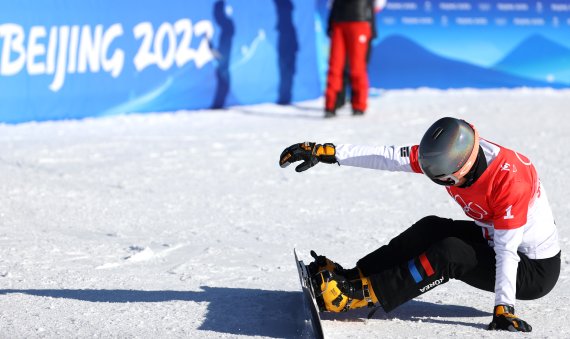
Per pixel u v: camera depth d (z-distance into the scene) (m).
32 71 34.78
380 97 45.47
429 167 11.51
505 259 11.77
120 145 30.70
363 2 38.91
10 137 31.69
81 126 34.81
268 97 42.84
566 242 17.92
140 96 38.16
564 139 32.16
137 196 22.88
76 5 35.81
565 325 12.64
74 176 25.22
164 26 38.62
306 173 26.31
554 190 23.66
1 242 17.78
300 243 18.06
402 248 12.62
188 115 38.59
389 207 21.80
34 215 20.50
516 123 36.28
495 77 47.91
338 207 21.80
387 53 47.44
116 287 14.55
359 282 12.20
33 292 14.16
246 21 41.66
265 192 23.62
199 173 26.11
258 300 13.75
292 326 12.44
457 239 12.04
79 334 11.97
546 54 48.06
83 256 16.80
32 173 25.41
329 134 33.81
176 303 13.58
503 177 11.55
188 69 39.62
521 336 12.03
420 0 47.31
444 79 47.84
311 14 44.75
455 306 13.73
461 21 47.50
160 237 18.52
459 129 11.45
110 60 37.06
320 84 45.69
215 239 18.38
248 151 29.92
